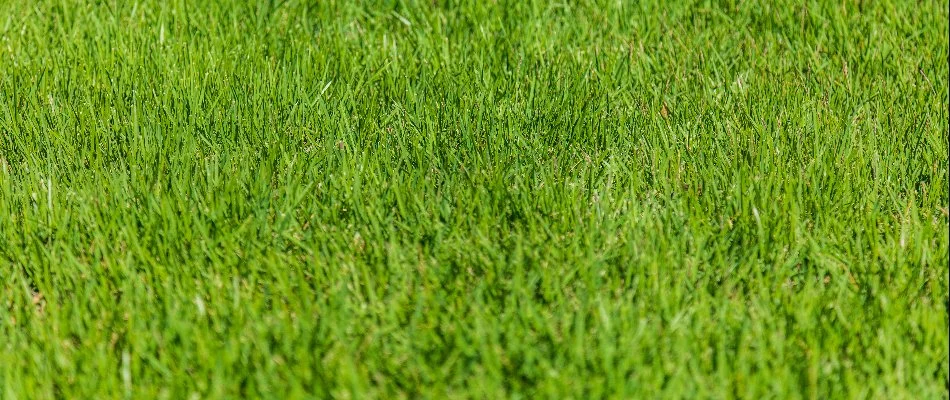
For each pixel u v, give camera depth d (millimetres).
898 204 3275
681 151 3559
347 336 2705
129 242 3033
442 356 2625
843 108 3879
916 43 4480
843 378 2557
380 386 2533
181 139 3639
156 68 4227
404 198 3248
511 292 2852
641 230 3082
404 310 2791
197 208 3172
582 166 3516
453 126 3738
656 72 4246
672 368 2572
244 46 4449
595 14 4719
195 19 4695
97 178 3369
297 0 4852
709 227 3115
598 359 2596
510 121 3725
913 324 2686
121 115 3840
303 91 3945
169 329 2689
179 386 2527
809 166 3426
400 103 3922
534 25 4613
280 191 3322
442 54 4363
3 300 2895
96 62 4289
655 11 4750
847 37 4473
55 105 3918
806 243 3055
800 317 2701
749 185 3328
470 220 3131
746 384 2514
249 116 3795
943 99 3934
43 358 2629
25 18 4652
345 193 3322
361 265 2961
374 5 4887
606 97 3943
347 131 3684
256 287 2922
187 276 2895
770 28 4625
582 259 2941
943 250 3016
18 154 3637
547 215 3197
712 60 4273
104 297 2840
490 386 2498
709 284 2904
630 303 2736
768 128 3699
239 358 2602
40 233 3156
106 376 2557
